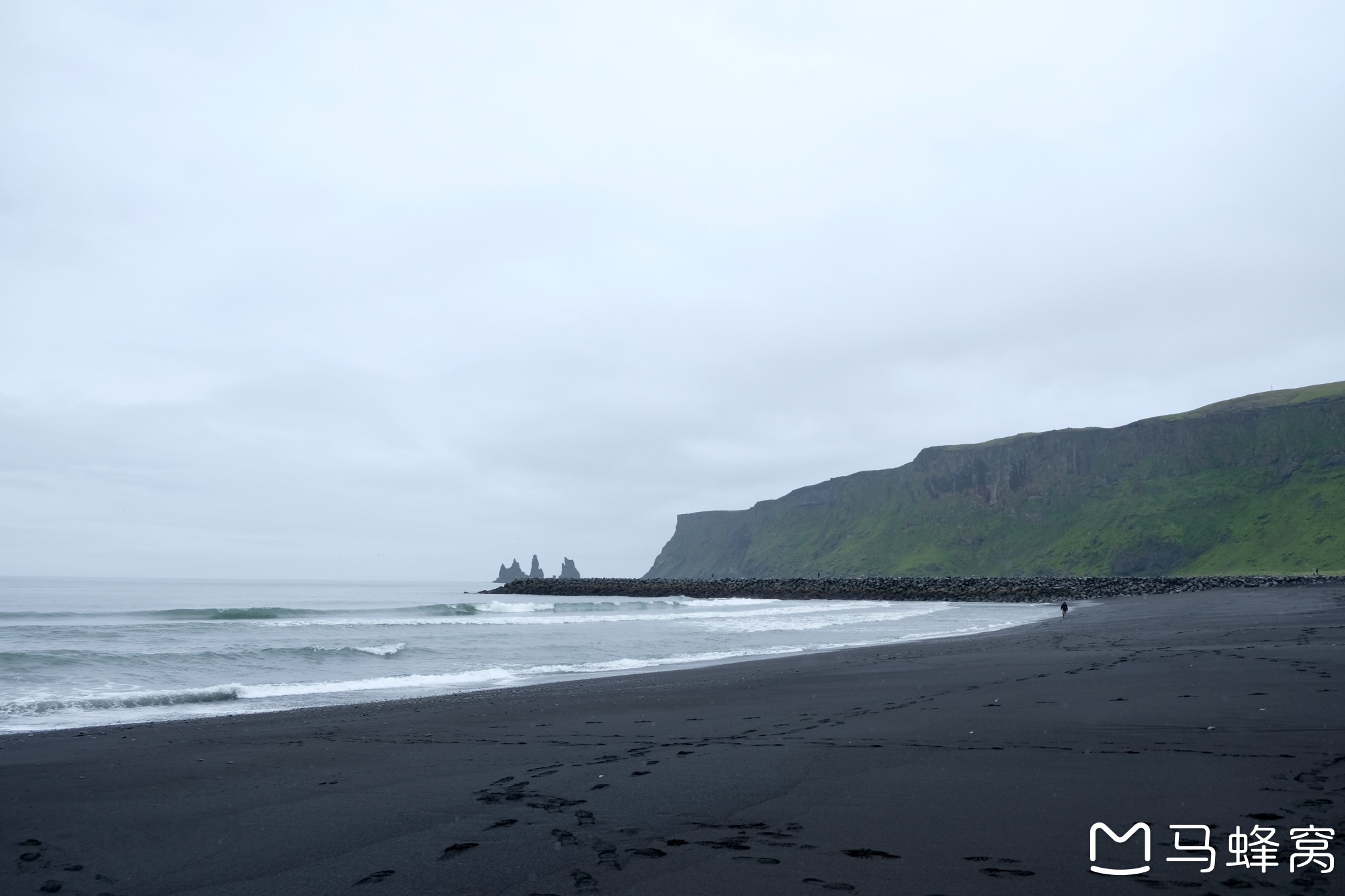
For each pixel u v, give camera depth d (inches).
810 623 1962.4
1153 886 183.8
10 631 1363.2
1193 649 802.2
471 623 1934.1
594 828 250.5
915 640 1310.3
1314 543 6323.8
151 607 2778.1
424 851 233.5
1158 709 433.4
